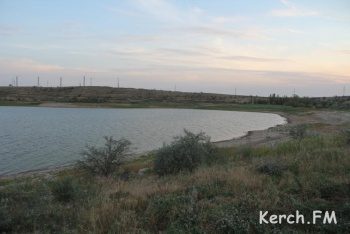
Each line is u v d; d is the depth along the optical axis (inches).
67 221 245.1
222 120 3299.7
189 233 205.9
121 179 546.0
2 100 6550.2
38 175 812.6
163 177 491.8
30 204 285.6
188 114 4365.2
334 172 340.5
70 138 1758.1
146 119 3299.7
